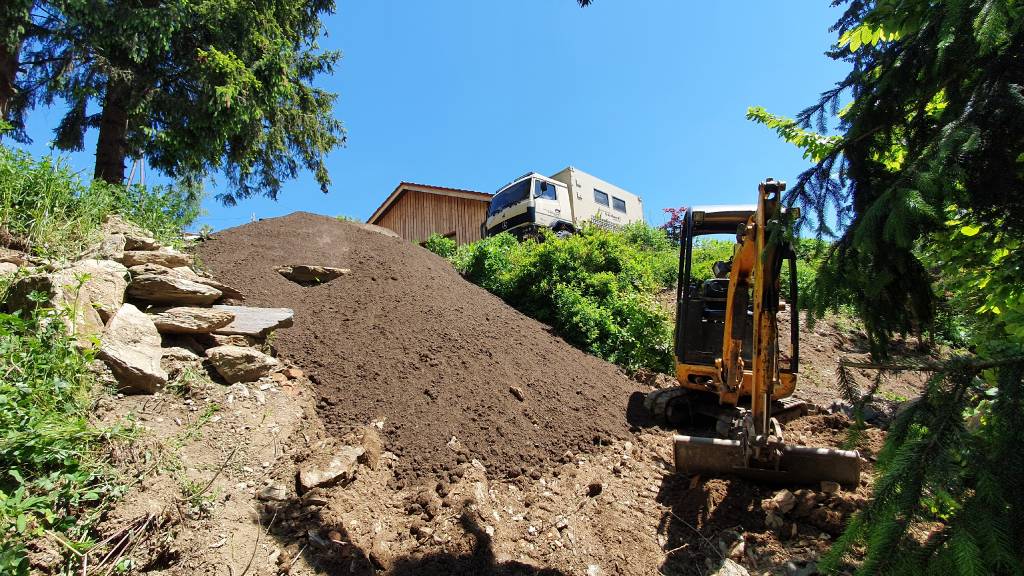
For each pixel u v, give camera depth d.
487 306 7.61
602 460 4.73
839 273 2.55
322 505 3.33
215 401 3.87
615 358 7.66
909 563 1.73
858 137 2.64
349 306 6.17
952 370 2.02
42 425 2.73
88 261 4.33
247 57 9.77
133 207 6.07
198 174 10.74
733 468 4.03
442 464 4.06
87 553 2.47
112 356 3.54
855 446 2.62
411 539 3.29
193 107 9.02
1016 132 1.97
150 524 2.74
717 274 5.72
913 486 1.83
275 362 4.58
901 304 2.67
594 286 9.05
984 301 3.42
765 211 3.43
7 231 4.40
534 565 3.26
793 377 4.82
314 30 13.00
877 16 2.47
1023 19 1.91
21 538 2.37
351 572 2.93
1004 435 1.75
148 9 8.25
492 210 15.61
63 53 7.88
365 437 4.05
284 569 2.82
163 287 4.47
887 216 2.23
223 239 7.49
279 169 13.58
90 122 9.34
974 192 2.19
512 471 4.22
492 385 5.28
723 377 4.64
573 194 15.13
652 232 15.52
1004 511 1.65
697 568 3.31
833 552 2.03
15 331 3.27
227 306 5.14
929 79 2.39
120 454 2.99
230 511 3.06
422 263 8.41
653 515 3.88
